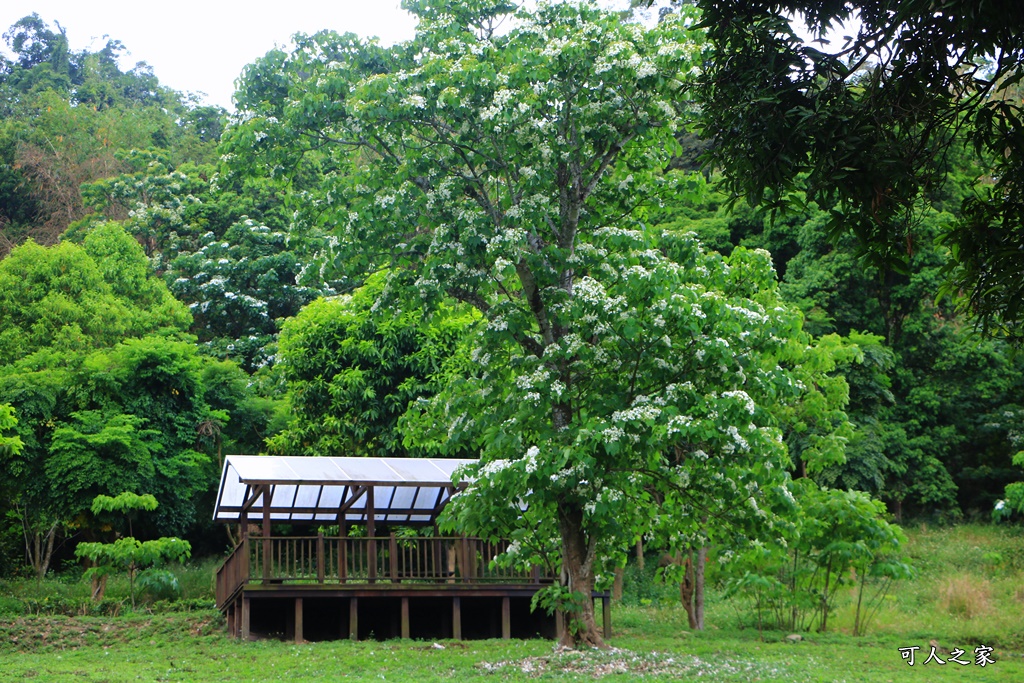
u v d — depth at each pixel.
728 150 7.65
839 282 29.14
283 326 25.31
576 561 14.19
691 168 31.61
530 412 13.00
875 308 29.53
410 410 15.00
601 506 12.51
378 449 23.52
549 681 12.19
